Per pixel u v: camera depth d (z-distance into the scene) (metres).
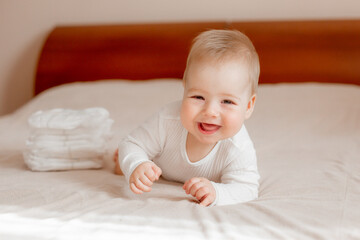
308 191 1.03
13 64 2.82
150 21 2.64
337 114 1.83
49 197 0.95
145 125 1.09
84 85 2.25
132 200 0.94
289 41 2.36
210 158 1.03
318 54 2.33
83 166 1.23
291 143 1.52
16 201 0.91
